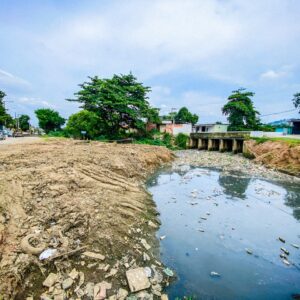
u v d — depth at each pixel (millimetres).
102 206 8195
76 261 5324
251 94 51062
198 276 5879
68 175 10328
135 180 14992
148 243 7145
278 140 27922
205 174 20047
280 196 13648
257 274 6109
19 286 4352
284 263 6637
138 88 37844
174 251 6988
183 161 28312
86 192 9312
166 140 47000
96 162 14578
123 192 10961
